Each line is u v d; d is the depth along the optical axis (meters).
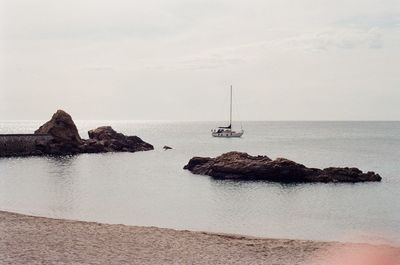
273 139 169.62
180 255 18.67
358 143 145.62
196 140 163.38
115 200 42.97
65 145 99.81
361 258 19.00
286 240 22.52
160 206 40.22
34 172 65.94
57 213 35.41
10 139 93.75
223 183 55.22
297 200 44.69
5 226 22.61
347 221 35.19
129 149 109.69
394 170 71.62
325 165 79.38
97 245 19.67
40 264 16.23
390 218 36.56
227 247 20.39
